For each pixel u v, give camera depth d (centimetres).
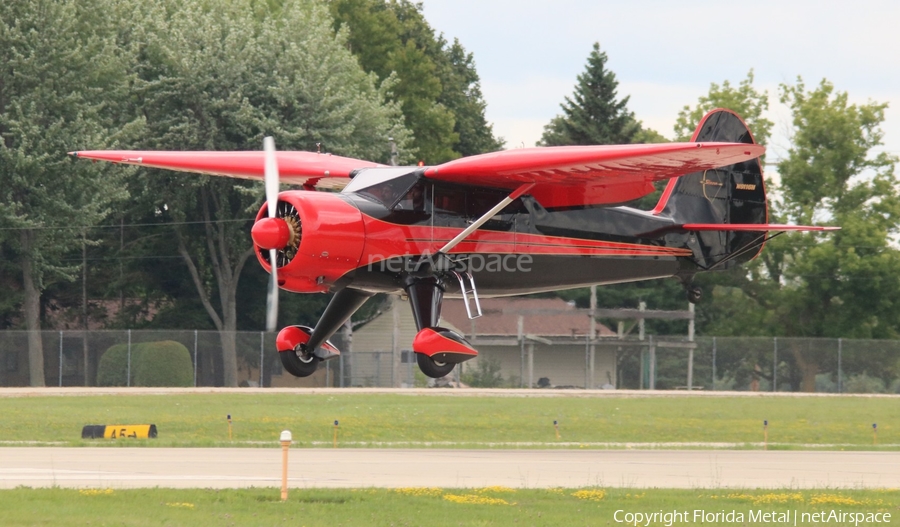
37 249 15212
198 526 3553
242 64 16350
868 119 19325
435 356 5325
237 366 15362
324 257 5128
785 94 19938
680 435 8975
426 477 5147
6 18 15138
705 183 6712
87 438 7712
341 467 5528
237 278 16988
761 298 19625
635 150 4941
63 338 14762
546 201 5797
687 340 15975
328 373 15525
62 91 15250
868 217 19225
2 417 8819
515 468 5678
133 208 16888
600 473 5525
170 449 6581
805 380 16088
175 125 16200
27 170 14688
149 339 14838
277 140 16088
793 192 19625
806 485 5244
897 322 18750
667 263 6525
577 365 17350
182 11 16938
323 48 16912
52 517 3578
